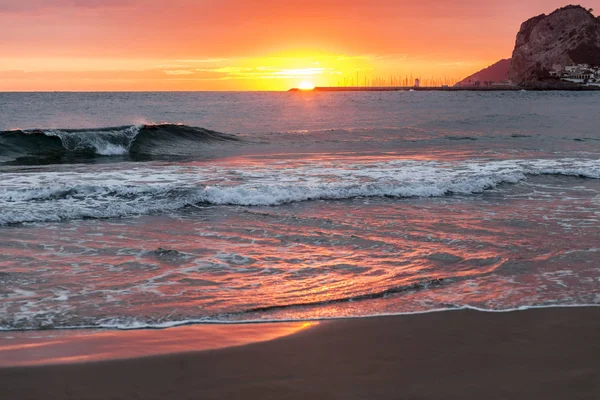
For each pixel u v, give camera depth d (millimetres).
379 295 6152
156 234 9219
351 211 11164
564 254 7938
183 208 11320
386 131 30688
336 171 15906
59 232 9297
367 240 8828
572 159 18938
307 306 5785
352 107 75625
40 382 3916
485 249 8258
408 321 5281
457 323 5215
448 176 14852
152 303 5895
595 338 4852
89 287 6449
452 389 3865
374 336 4887
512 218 10500
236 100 117188
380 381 3992
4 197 11734
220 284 6602
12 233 9164
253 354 4469
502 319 5328
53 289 6367
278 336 4891
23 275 6898
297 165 17375
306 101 110438
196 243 8641
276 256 7906
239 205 11719
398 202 12156
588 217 10594
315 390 3844
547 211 11188
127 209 10891
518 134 29281
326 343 4719
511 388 3885
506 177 14664
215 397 3730
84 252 8055
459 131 31281
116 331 5059
